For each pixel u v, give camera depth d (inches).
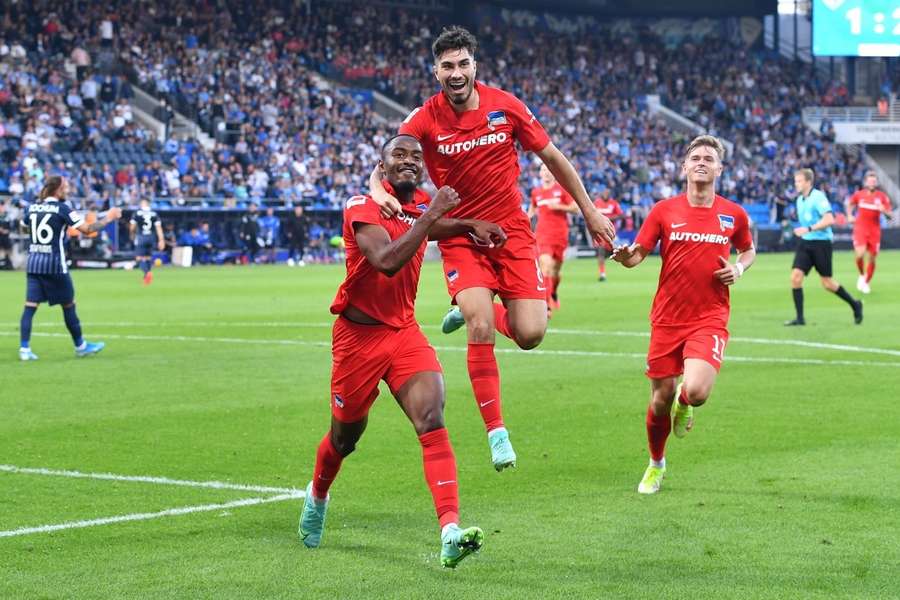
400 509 309.4
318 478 272.2
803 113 2561.5
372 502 316.8
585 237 2066.9
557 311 895.1
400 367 262.1
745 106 2539.4
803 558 259.8
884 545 269.0
